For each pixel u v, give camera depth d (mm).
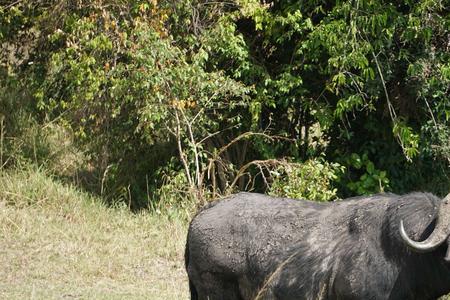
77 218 21703
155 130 21891
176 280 18969
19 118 25328
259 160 22500
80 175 23984
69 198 22375
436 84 21750
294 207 13258
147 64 20125
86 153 23609
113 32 20938
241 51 21125
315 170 21094
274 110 23219
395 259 12250
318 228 12898
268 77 21797
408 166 23781
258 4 21094
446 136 22094
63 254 19625
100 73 20781
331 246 12703
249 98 21844
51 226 21016
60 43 23359
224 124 22766
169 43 20359
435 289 12281
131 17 21016
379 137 23734
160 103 20484
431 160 23859
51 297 16953
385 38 21281
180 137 21875
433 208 12312
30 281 18016
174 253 20234
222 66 22484
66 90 22875
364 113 23688
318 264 12672
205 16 21609
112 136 22812
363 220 12625
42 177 22938
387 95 21625
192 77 20516
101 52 21250
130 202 23000
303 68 22406
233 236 13148
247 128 22781
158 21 20578
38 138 24969
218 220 13289
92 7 21219
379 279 12266
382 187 23203
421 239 12148
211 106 21375
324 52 21875
